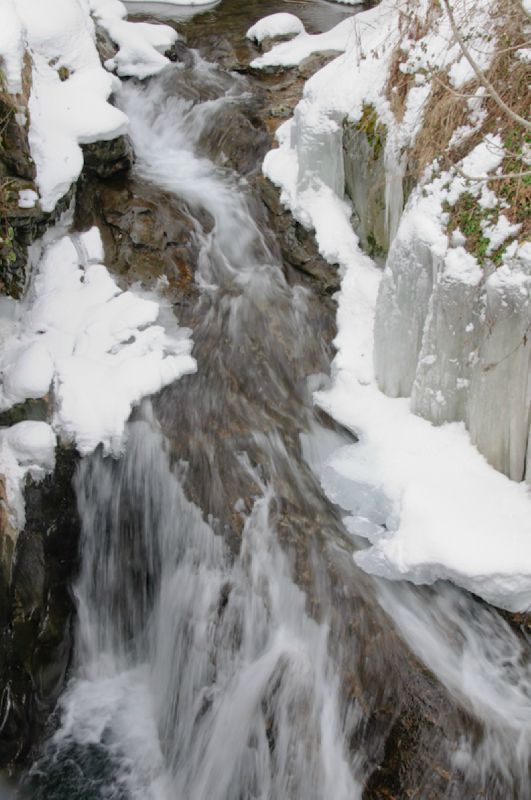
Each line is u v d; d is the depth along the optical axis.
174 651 4.94
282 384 5.83
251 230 6.88
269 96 8.27
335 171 6.44
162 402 5.49
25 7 6.92
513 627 4.35
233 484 5.15
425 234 4.89
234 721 4.52
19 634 4.57
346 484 4.98
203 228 6.75
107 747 4.79
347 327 5.88
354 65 6.36
